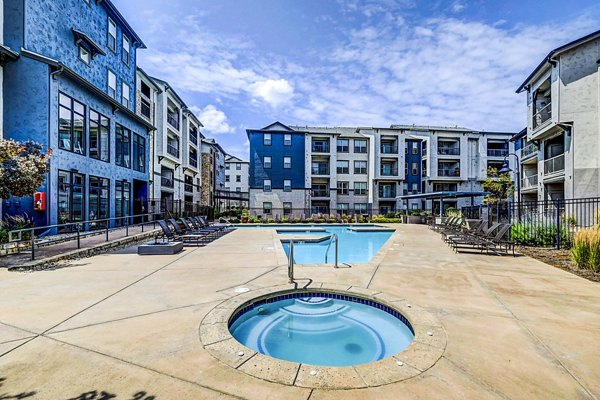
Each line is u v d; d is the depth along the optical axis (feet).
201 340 9.88
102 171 47.73
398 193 110.42
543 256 26.23
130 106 59.57
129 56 59.47
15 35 35.53
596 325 11.15
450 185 116.06
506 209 44.68
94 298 14.32
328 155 106.63
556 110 48.98
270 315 14.43
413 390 7.26
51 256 23.85
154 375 7.88
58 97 38.06
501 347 9.42
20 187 25.54
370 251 38.50
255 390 7.29
